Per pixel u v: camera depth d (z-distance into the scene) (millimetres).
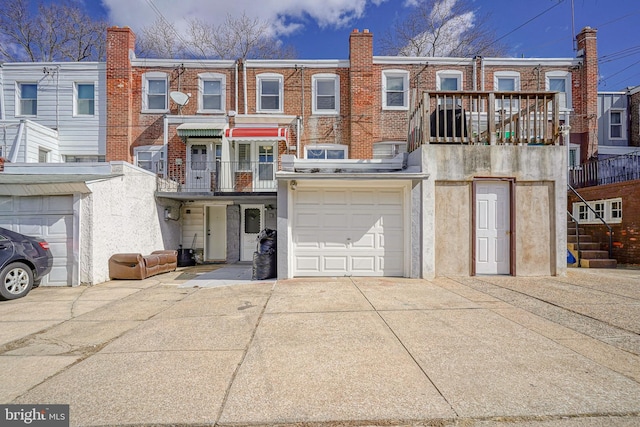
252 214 13898
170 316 5438
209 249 14172
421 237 8195
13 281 6801
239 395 2973
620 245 10641
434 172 8289
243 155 13891
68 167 10141
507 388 3051
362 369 3432
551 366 3473
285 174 7910
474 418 2637
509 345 4012
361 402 2854
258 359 3688
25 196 8375
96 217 8547
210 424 2596
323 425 2586
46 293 7406
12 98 14375
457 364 3525
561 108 15156
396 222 8633
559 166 8391
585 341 4133
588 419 2623
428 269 8156
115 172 9812
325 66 14758
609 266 10125
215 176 13672
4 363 3713
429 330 4523
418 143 8961
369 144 14320
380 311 5418
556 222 8352
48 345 4270
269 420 2635
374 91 14773
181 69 14555
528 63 15023
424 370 3396
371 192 8648
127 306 6199
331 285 7445
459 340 4172
